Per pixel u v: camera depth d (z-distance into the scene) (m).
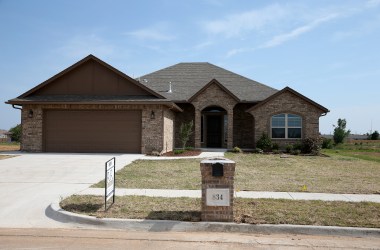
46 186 10.40
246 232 6.39
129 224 6.61
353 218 6.89
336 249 5.48
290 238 6.04
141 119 19.69
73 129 20.00
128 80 20.66
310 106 22.23
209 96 22.97
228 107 22.89
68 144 19.98
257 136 22.48
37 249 5.37
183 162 15.92
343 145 41.75
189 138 24.77
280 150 22.19
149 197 8.72
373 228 6.30
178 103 24.58
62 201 8.19
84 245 5.57
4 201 8.48
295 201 8.37
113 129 19.83
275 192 9.51
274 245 5.64
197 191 9.60
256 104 23.45
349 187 10.37
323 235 6.25
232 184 6.71
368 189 10.05
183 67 29.66
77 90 20.94
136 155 18.48
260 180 11.59
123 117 19.83
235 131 24.66
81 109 19.94
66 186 10.41
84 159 16.45
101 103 19.28
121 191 9.55
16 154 18.53
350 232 6.23
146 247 5.49
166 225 6.54
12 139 45.97
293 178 12.09
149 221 6.61
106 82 20.83
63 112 20.09
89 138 19.91
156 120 19.59
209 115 25.61
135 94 20.62
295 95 22.30
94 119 19.95
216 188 6.71
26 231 6.34
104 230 6.46
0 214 7.45
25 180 11.42
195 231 6.45
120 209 7.46
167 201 8.27
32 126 20.08
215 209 6.70
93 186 10.38
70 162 15.46
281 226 6.39
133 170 13.45
